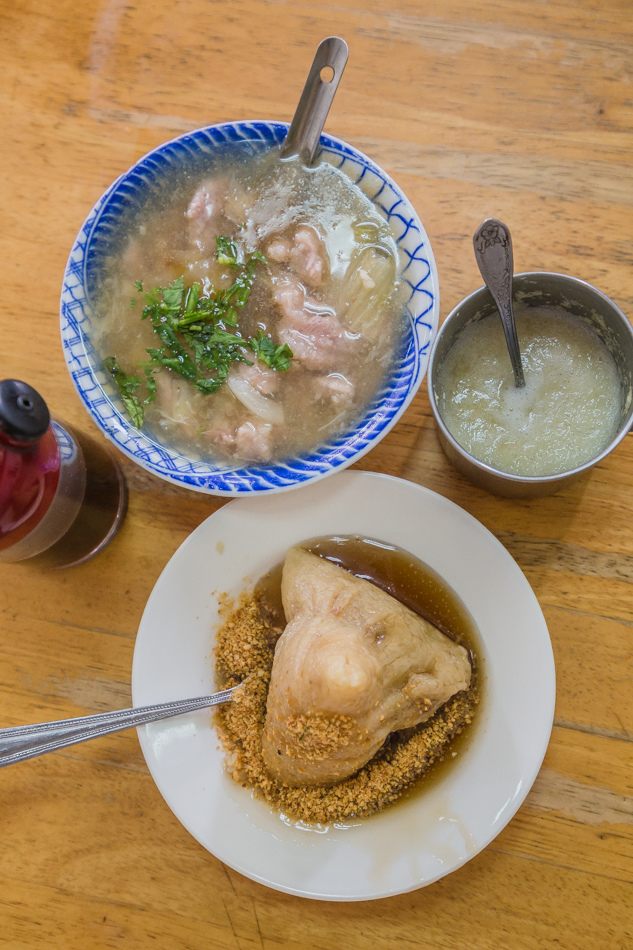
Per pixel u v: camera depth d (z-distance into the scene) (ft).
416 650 1.14
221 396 1.19
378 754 1.22
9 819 1.28
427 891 1.23
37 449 1.07
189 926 1.25
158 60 1.31
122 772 1.28
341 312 1.18
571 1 1.28
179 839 1.26
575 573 1.25
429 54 1.29
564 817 1.22
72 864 1.27
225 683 1.26
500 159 1.27
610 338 1.12
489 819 1.16
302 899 1.24
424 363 1.11
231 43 1.31
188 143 1.16
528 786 1.16
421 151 1.28
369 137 1.29
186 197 1.20
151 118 1.31
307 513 1.21
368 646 1.11
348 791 1.20
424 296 1.12
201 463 1.18
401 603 1.23
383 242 1.16
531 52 1.28
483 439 1.16
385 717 1.11
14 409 0.97
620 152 1.26
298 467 1.16
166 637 1.22
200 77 1.31
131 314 1.20
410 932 1.23
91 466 1.22
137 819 1.27
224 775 1.22
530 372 1.16
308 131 1.14
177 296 1.18
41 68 1.32
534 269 1.26
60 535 1.18
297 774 1.17
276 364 1.18
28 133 1.32
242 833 1.19
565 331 1.16
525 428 1.15
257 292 1.20
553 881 1.22
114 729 1.14
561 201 1.26
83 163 1.31
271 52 1.30
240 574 1.24
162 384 1.19
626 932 1.20
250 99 1.30
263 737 1.20
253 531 1.22
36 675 1.30
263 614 1.27
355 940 1.23
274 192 1.19
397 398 1.12
